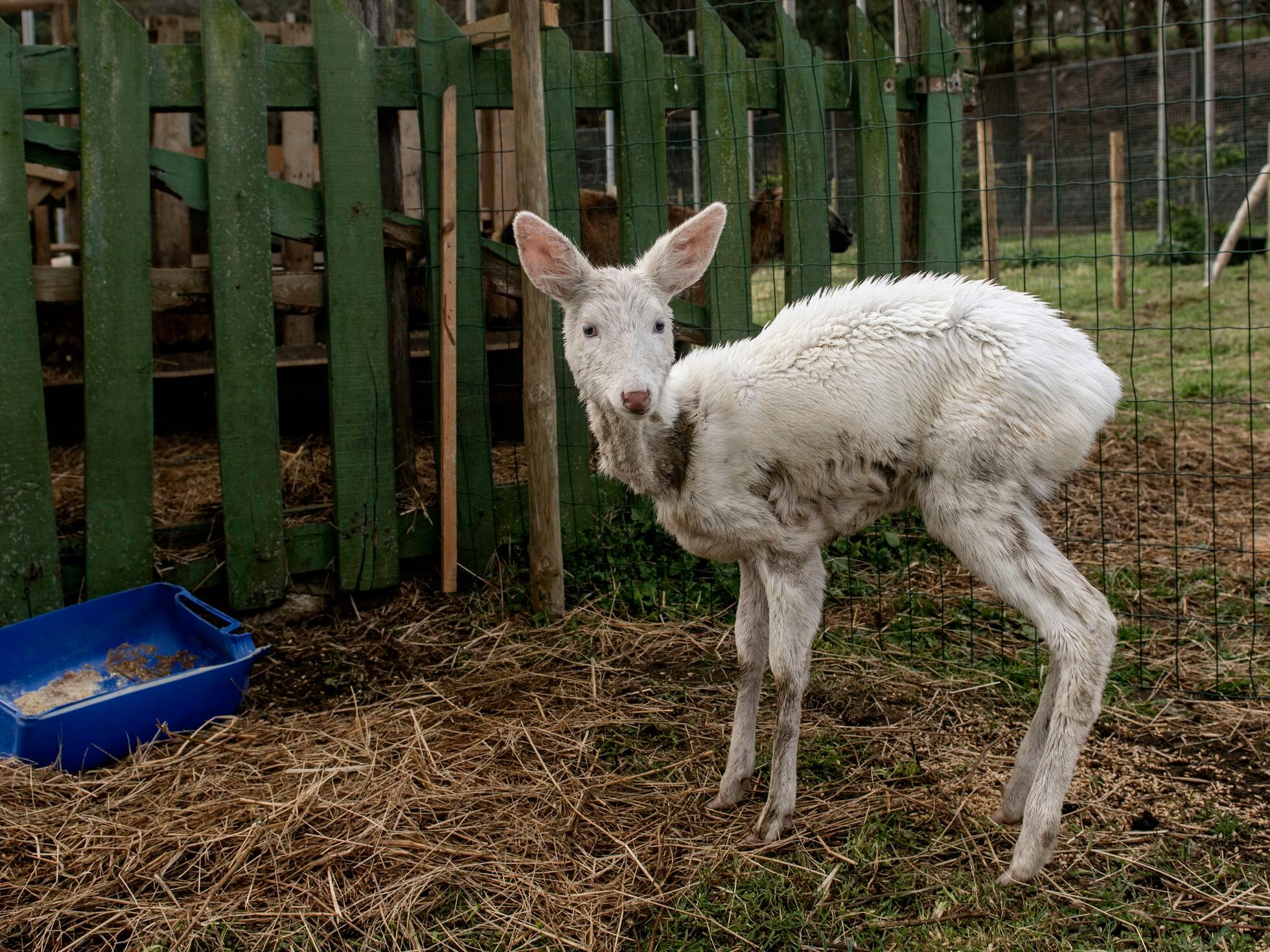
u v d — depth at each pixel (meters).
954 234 6.20
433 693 4.73
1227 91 22.52
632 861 3.58
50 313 8.25
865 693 4.66
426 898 3.39
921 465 3.58
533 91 5.02
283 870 3.51
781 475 3.73
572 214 5.60
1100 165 21.47
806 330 3.77
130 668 4.79
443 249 5.28
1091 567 5.94
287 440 7.66
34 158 4.78
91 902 3.36
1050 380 3.39
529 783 4.03
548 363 5.20
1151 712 4.44
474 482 5.67
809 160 5.82
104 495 4.97
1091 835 3.63
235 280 5.04
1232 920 3.21
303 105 5.12
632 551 5.83
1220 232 17.92
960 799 3.89
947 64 6.02
